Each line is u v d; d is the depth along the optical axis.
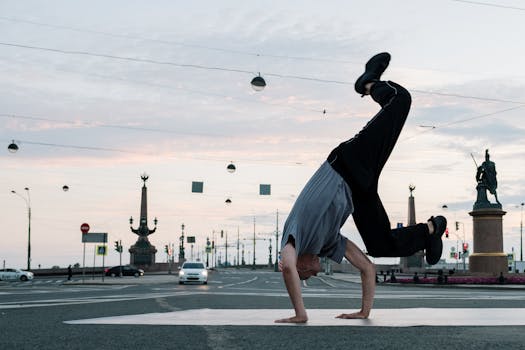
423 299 15.62
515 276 44.97
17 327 6.09
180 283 39.69
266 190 51.97
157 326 5.71
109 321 6.42
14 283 47.81
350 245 6.67
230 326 5.64
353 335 4.89
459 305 12.00
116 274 67.75
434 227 6.18
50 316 8.47
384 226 6.03
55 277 70.75
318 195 5.92
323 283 46.84
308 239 6.02
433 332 5.14
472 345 4.27
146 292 22.53
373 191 5.99
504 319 6.61
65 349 4.23
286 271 5.89
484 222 45.94
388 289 31.58
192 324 5.88
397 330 5.29
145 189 81.31
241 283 42.75
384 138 5.94
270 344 4.36
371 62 6.50
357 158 5.91
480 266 45.75
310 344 4.36
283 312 7.91
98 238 40.59
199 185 52.28
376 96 6.27
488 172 46.25
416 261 86.69
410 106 6.10
